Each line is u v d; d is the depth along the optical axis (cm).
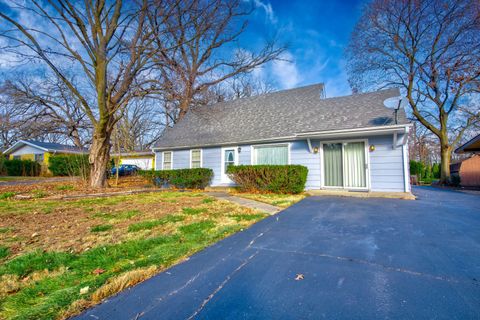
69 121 1226
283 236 356
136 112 3067
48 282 223
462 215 484
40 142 2805
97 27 949
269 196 830
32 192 903
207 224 430
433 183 1716
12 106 1107
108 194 878
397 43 1495
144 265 254
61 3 859
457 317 161
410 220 444
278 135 1023
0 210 581
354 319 161
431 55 1445
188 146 1287
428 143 2644
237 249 303
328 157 950
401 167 811
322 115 1039
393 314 165
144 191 1014
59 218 492
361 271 234
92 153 1059
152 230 398
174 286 210
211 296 193
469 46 1296
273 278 223
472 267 238
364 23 1534
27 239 352
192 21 1012
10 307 183
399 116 820
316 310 172
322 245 312
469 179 1492
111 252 295
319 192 857
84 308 179
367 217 473
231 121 1352
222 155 1205
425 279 215
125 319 165
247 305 180
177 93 991
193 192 1010
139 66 979
